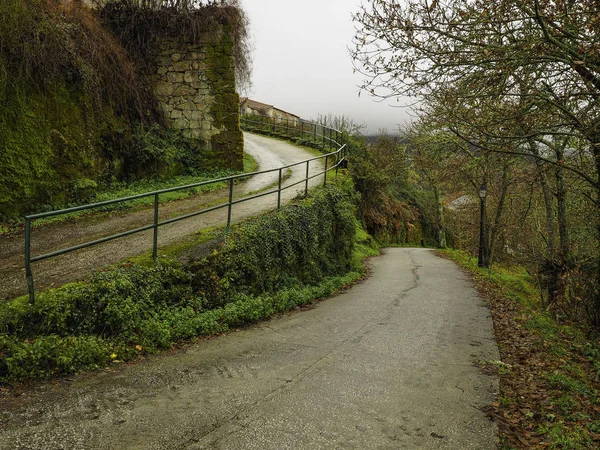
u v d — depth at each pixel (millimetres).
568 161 10266
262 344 6887
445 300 11828
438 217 42844
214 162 17250
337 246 14352
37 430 3895
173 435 3957
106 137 13203
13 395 4555
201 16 16781
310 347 6906
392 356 6695
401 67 6961
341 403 4871
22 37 10648
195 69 17016
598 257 9742
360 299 11250
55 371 5102
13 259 7711
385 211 33781
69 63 11953
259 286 9281
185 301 7512
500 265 28172
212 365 5816
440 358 6746
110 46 14109
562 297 10453
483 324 9250
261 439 3977
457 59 6816
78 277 6746
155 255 7469
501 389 5598
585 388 5797
